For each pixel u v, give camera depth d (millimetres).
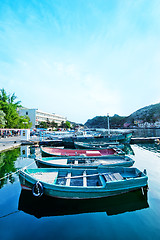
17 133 38594
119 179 6578
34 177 6777
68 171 7715
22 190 6605
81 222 4766
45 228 4465
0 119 29906
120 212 5324
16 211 5363
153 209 5445
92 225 4613
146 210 5402
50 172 7523
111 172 7902
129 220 4840
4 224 4645
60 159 10320
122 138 22844
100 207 5680
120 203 5965
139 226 4539
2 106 36844
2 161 12648
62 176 7566
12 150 17766
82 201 5816
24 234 4203
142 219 4887
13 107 40969
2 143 21547
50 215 5176
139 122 143250
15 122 37938
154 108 153000
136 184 6262
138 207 5609
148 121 137125
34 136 32344
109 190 5824
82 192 5699
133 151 17953
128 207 5629
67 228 4461
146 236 4098
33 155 15133
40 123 60094
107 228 4453
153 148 20281
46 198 6016
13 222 4750
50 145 22812
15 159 13391
